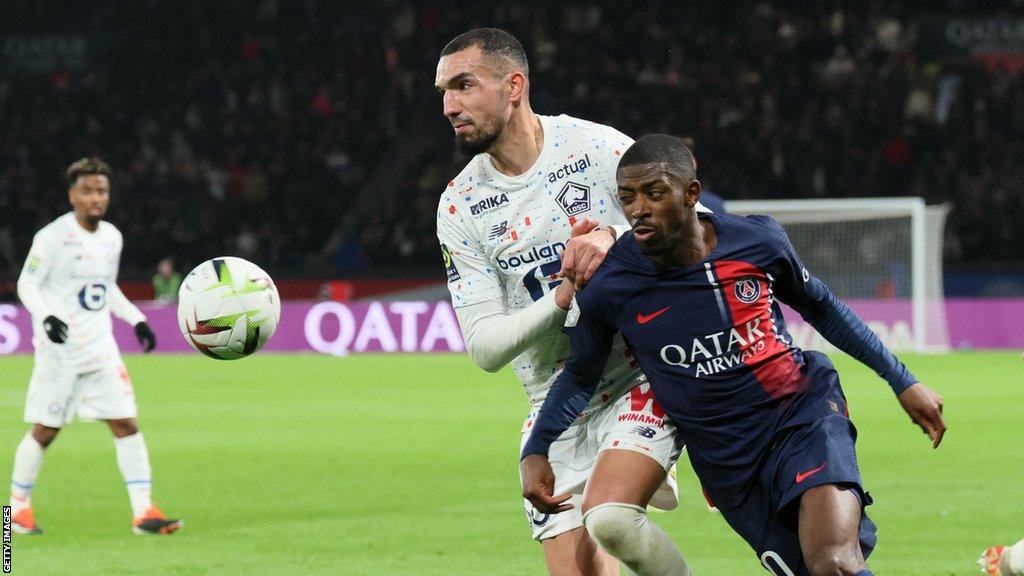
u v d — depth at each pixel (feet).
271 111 387.96
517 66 59.72
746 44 382.63
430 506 110.01
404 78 383.04
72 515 109.50
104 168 108.06
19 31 414.41
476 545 93.20
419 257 336.70
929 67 379.14
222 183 368.68
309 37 400.26
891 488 114.42
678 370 56.39
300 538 96.99
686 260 55.52
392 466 132.87
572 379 58.39
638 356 57.41
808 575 55.88
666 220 53.72
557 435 58.49
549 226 61.16
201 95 392.27
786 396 55.98
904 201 275.39
